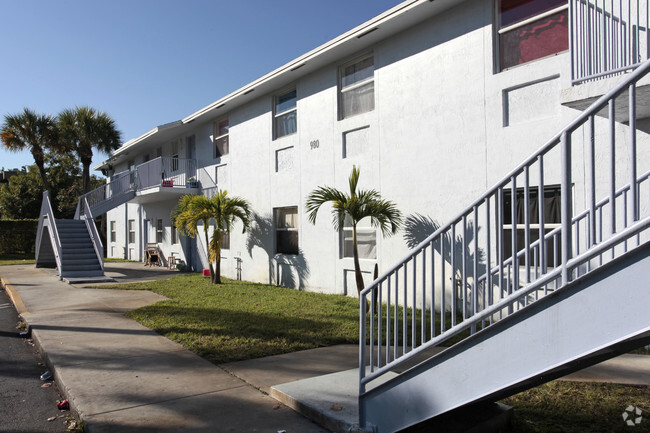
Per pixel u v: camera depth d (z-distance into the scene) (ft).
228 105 51.85
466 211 11.44
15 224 102.42
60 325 27.32
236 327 25.90
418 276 31.09
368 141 35.50
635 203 8.48
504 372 9.91
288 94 44.83
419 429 12.28
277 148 45.34
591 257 8.72
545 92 24.93
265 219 47.24
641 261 7.98
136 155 83.20
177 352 21.27
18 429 13.91
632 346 10.00
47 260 68.08
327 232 38.99
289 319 27.94
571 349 8.86
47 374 19.27
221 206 46.68
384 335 24.27
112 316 30.19
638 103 17.65
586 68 18.94
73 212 124.57
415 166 31.48
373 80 35.37
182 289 42.39
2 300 40.04
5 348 23.85
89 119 93.35
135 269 64.80
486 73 27.43
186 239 64.13
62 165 133.69
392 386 12.28
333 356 20.51
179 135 66.33
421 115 31.17
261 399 15.53
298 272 42.32
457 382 10.78
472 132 28.04
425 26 31.14
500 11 27.40
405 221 32.04
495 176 26.81
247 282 48.83
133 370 18.57
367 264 34.94
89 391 16.16
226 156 54.39
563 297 9.00
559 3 24.82
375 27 31.91
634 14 20.13
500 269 10.98
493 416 12.90
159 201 72.74
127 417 13.96
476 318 10.57
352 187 32.48
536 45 25.73
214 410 14.56
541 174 10.00
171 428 13.21
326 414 13.39
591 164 9.16
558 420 13.56
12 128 94.58
